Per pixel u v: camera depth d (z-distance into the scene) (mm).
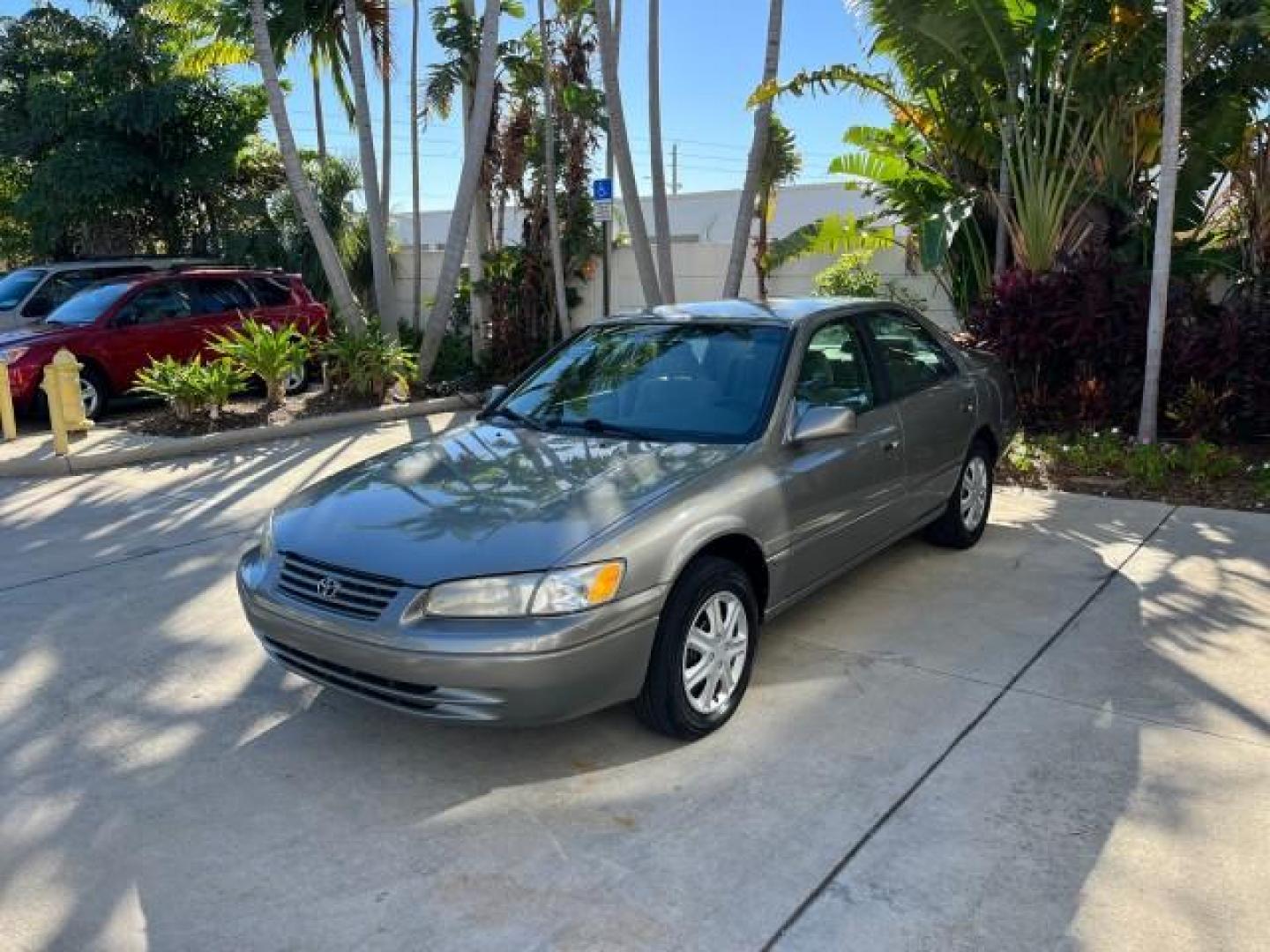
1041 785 3496
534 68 14172
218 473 8773
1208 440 8703
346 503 4023
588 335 5434
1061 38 9531
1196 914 2822
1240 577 5602
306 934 2830
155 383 10242
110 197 17828
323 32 15555
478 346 14766
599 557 3422
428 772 3695
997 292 9859
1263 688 4230
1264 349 8422
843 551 4734
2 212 21469
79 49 18953
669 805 3424
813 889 2963
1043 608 5168
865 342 5234
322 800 3531
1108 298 9125
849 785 3520
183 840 3303
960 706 4094
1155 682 4293
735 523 3881
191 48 18281
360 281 17891
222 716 4188
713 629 3871
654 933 2793
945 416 5617
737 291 11219
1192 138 10172
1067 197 9992
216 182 18547
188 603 5547
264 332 11195
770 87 10062
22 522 7270
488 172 14531
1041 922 2801
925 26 9273
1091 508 7148
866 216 12648
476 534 3568
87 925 2898
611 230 14273
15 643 5004
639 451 4230
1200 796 3414
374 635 3404
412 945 2773
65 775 3732
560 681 3338
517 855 3170
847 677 4383
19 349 10648
